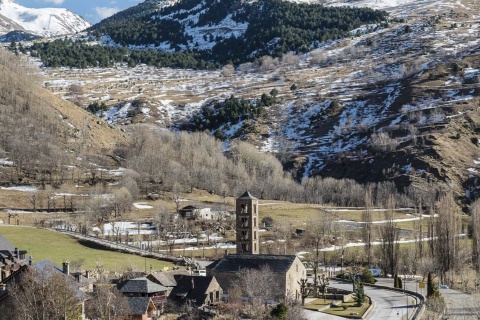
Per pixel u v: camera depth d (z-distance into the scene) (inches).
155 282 5826.8
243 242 7598.4
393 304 6353.3
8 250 6358.3
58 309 4347.9
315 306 6112.2
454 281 7854.3
